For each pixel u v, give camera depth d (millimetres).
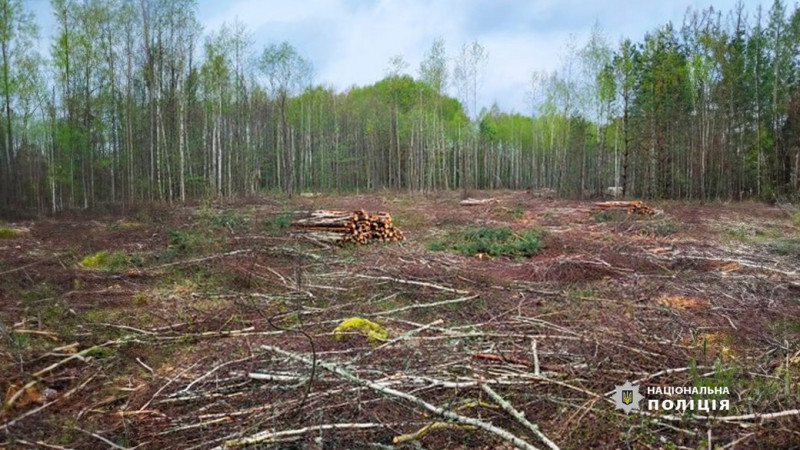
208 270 7836
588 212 16188
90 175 21984
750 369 4180
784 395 3627
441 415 3275
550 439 3125
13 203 20406
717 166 23688
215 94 23094
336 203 21109
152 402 3717
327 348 4680
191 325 5473
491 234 10914
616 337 4930
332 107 39875
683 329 5309
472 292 6773
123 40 21094
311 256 8875
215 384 4000
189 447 3100
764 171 22281
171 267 8109
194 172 24656
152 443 3160
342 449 3035
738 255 9172
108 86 21078
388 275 7512
